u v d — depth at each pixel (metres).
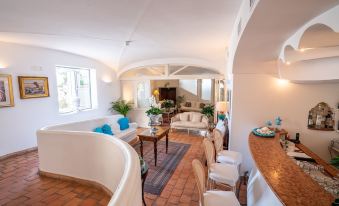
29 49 4.46
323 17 1.35
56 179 3.16
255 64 2.96
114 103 7.05
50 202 2.57
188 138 5.69
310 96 3.04
